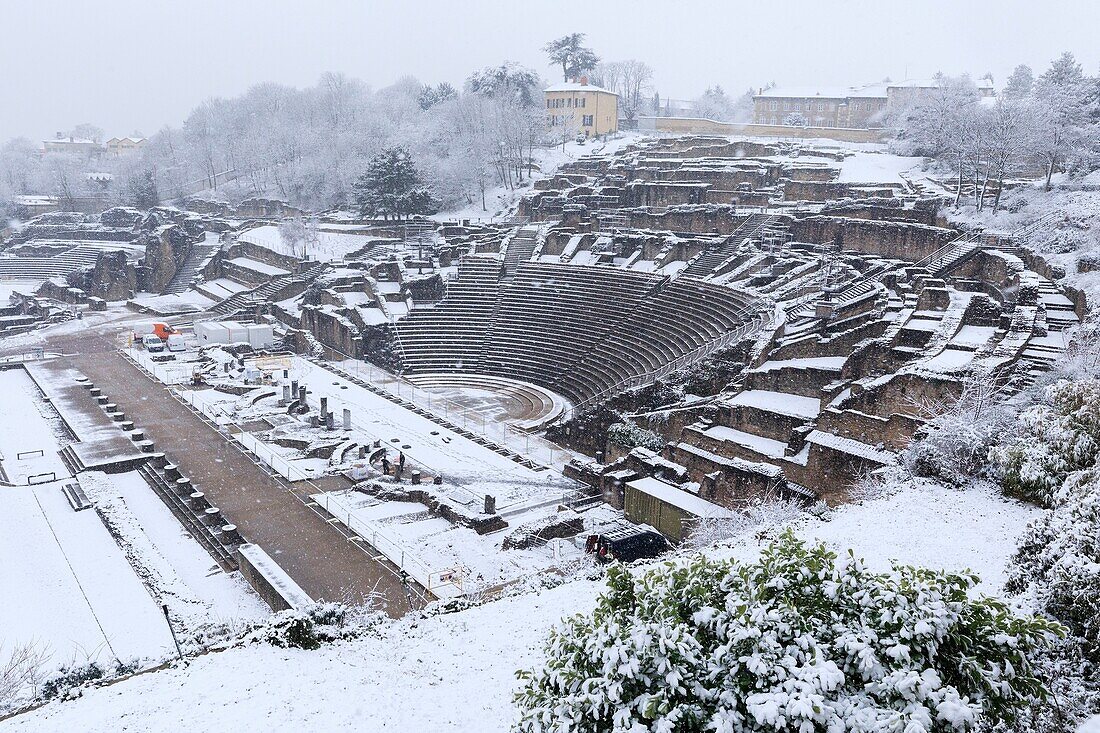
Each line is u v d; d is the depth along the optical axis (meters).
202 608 33.88
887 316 52.62
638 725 12.42
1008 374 40.28
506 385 72.31
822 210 83.81
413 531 43.03
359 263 95.75
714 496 43.09
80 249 123.94
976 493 30.38
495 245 96.81
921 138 105.06
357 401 67.56
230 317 94.44
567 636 14.62
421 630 23.66
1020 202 74.12
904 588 13.49
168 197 154.88
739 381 53.00
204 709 19.36
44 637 30.11
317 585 37.03
